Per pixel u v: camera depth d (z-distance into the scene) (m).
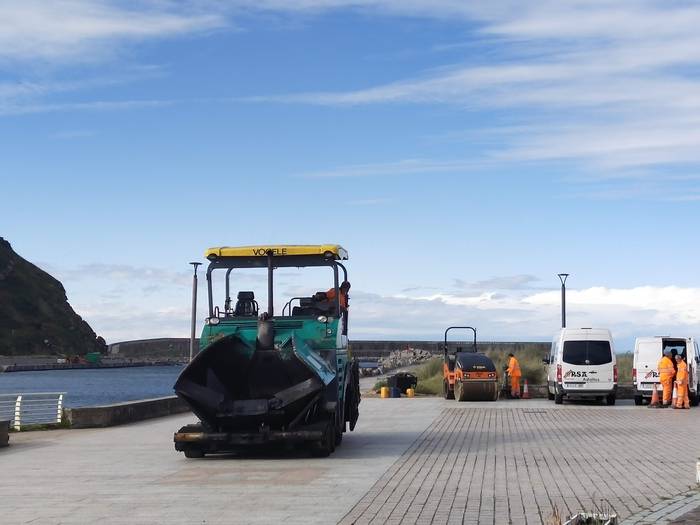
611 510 11.54
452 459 17.27
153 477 15.14
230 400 17.45
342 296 19.56
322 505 12.23
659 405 33.34
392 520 11.16
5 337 188.25
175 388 17.16
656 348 34.81
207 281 19.28
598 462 16.75
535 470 15.65
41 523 11.19
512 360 39.91
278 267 19.14
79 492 13.62
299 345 17.67
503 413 30.12
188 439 17.16
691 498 12.52
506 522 10.98
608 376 34.91
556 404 35.38
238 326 18.48
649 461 16.89
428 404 35.38
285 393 17.17
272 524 10.98
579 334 35.41
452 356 39.44
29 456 18.45
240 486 14.00
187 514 11.68
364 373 75.25
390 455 17.92
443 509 11.88
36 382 128.75
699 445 19.75
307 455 17.94
